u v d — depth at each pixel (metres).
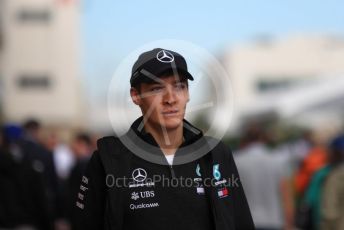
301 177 9.92
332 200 5.26
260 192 6.30
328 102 15.42
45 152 7.51
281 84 46.59
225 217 2.60
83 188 2.68
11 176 6.41
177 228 2.55
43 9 32.56
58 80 32.62
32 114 32.34
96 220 2.65
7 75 32.38
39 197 6.48
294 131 17.77
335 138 5.47
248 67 46.47
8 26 32.38
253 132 6.46
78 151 9.06
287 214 6.32
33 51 32.62
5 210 6.39
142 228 2.54
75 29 32.72
